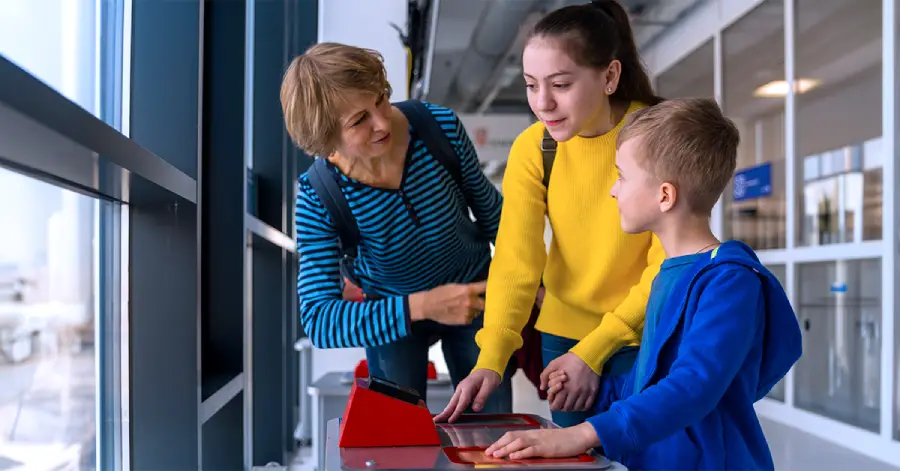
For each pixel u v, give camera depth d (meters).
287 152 4.88
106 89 2.05
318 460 3.08
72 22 1.77
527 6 4.75
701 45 6.14
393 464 1.03
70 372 1.76
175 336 2.06
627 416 1.13
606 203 1.63
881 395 4.00
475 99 8.47
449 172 1.78
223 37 2.69
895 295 3.89
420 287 1.95
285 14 4.23
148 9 2.15
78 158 1.32
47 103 1.04
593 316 1.73
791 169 4.98
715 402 1.17
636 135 1.38
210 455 2.75
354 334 1.62
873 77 4.07
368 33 5.43
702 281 1.26
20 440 1.49
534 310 1.89
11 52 1.47
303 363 5.06
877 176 4.04
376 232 1.78
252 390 4.20
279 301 4.23
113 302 2.03
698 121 1.35
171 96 2.14
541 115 1.54
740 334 1.20
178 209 2.06
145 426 2.05
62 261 1.70
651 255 1.60
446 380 3.09
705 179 1.34
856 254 4.24
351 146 1.56
